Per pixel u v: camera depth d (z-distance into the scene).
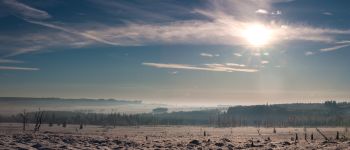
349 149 38.94
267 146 52.97
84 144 43.56
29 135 50.22
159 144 51.69
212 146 52.25
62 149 36.62
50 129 153.12
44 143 40.12
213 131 184.25
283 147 49.28
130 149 42.06
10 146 35.00
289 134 145.00
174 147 48.09
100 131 150.38
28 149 34.38
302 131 185.00
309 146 47.31
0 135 46.44
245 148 49.94
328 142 54.34
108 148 41.62
